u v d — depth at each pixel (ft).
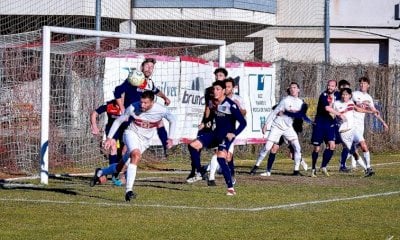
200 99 138.41
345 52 236.43
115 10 207.10
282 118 114.62
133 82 95.66
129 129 85.81
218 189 95.86
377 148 163.84
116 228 68.44
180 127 135.44
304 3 228.43
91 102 127.54
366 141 163.32
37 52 123.34
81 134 125.49
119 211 77.36
